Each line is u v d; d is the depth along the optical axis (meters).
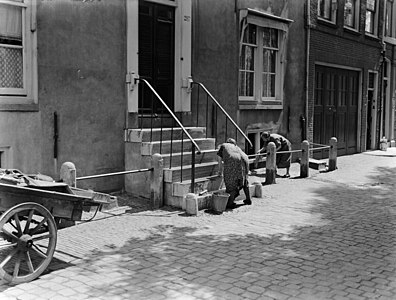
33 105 7.50
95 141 8.40
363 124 18.22
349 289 4.73
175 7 9.95
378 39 18.80
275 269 5.25
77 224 6.89
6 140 7.22
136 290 4.61
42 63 7.61
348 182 11.45
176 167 8.40
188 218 7.39
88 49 8.19
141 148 8.46
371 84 19.12
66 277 4.90
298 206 8.57
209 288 4.69
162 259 5.53
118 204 8.09
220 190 8.39
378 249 6.08
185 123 10.16
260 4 12.13
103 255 5.62
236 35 11.42
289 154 11.61
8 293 4.48
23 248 4.68
